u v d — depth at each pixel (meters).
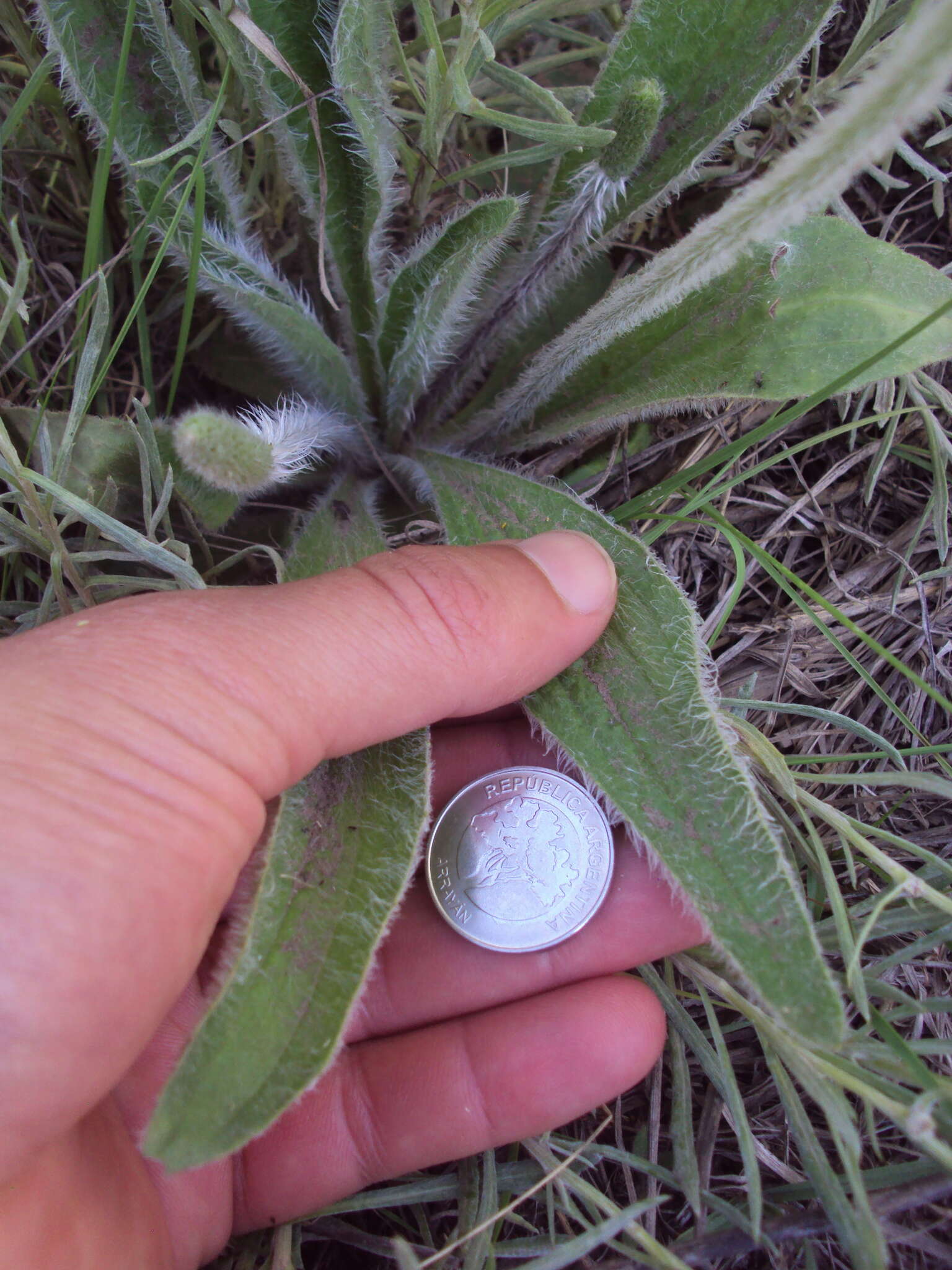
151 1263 0.11
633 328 0.12
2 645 0.10
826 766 0.14
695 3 0.11
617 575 0.11
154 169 0.12
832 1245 0.11
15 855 0.09
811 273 0.12
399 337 0.13
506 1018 0.12
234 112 0.13
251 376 0.15
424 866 0.12
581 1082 0.12
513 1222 0.12
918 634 0.14
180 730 0.09
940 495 0.13
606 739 0.10
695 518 0.13
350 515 0.13
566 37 0.14
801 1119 0.10
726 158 0.15
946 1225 0.11
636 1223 0.10
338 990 0.09
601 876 0.12
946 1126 0.09
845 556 0.15
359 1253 0.13
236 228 0.13
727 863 0.09
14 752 0.09
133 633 0.09
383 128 0.11
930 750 0.12
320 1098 0.12
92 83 0.12
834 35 0.15
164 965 0.09
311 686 0.10
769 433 0.12
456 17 0.13
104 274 0.11
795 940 0.09
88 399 0.11
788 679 0.14
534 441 0.14
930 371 0.14
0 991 0.09
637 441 0.14
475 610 0.10
